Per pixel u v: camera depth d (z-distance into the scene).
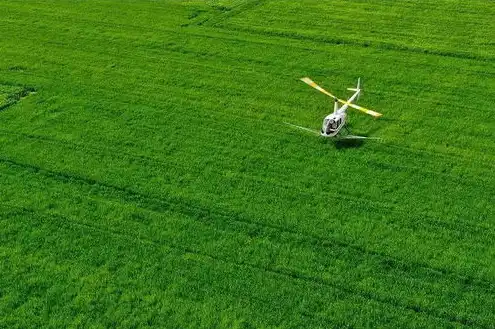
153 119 32.75
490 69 38.19
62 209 25.81
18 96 35.41
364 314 20.47
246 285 21.78
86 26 46.44
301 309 20.73
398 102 34.34
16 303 21.09
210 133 31.36
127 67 39.22
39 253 23.33
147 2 51.84
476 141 30.36
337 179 27.50
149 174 28.11
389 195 26.39
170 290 21.61
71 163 28.97
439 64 39.09
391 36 43.59
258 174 27.97
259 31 44.88
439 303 20.86
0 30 45.78
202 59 40.28
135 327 20.16
